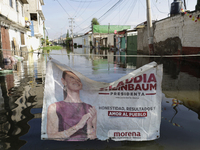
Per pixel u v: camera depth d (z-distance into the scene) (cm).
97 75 633
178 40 1146
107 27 3831
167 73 678
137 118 223
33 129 255
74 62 1061
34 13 2466
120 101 221
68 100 220
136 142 226
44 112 219
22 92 429
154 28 1557
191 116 300
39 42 3272
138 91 219
